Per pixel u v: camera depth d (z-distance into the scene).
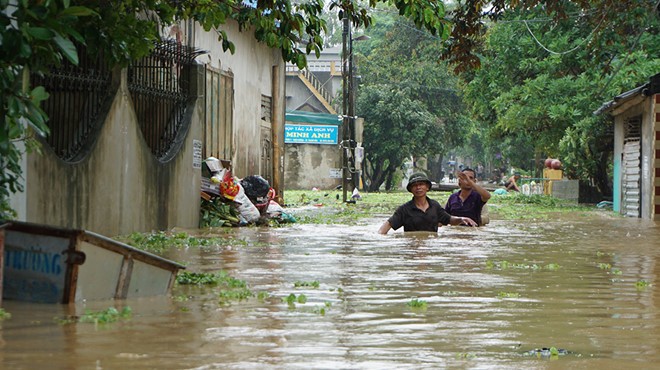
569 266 11.62
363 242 15.11
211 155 24.03
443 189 62.72
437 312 7.50
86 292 7.71
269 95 31.12
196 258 12.19
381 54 76.69
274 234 17.39
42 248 7.60
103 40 10.45
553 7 27.88
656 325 6.95
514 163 80.81
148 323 6.75
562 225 22.05
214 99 24.42
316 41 14.19
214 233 17.61
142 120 17.39
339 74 82.50
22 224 7.61
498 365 5.41
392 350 5.83
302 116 67.75
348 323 6.87
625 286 9.47
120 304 7.65
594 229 20.44
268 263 11.58
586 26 36.81
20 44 7.85
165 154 18.33
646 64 34.94
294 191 61.94
